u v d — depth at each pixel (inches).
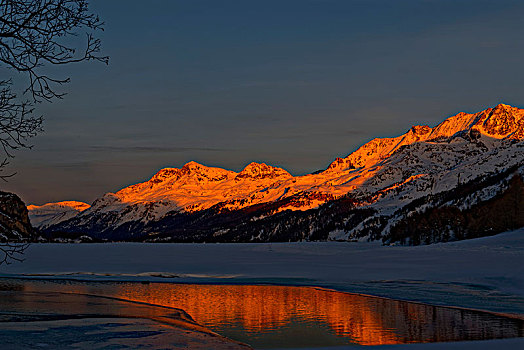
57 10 433.1
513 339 855.1
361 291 1707.7
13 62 439.5
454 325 1068.5
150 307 1322.6
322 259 3646.7
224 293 1674.5
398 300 1471.5
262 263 3230.8
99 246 7731.3
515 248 3154.5
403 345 799.1
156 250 5900.6
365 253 4264.3
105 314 1189.1
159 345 826.2
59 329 958.4
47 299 1475.1
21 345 796.0
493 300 1461.6
